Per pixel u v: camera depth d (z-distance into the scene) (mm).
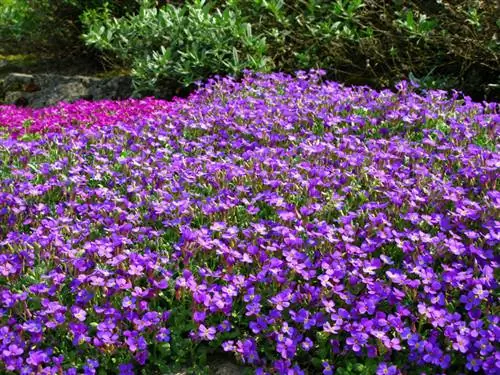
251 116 1265
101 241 872
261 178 1016
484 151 1036
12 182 1060
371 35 1617
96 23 1878
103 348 748
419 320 773
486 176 960
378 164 1045
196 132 1250
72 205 987
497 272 812
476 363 714
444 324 746
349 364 738
